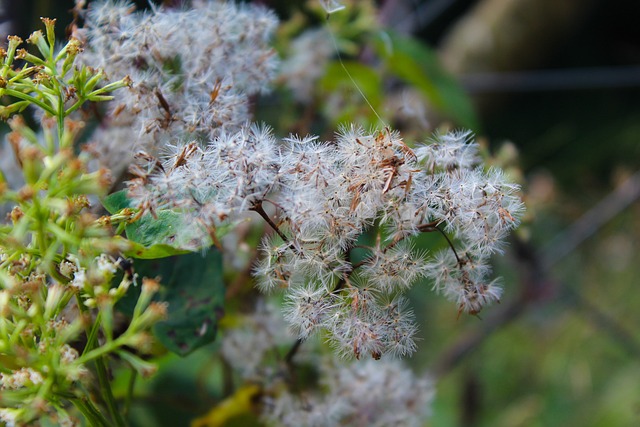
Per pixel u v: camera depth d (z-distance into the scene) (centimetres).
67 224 25
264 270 25
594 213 57
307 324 25
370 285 25
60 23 34
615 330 77
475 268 26
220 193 25
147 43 27
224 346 31
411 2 49
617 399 84
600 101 124
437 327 75
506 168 33
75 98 26
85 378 24
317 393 31
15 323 24
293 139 25
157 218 26
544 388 86
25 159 23
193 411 33
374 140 25
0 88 25
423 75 40
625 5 122
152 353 30
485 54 74
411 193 25
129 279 27
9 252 25
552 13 75
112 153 28
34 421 24
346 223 25
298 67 37
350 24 38
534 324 90
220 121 27
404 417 30
